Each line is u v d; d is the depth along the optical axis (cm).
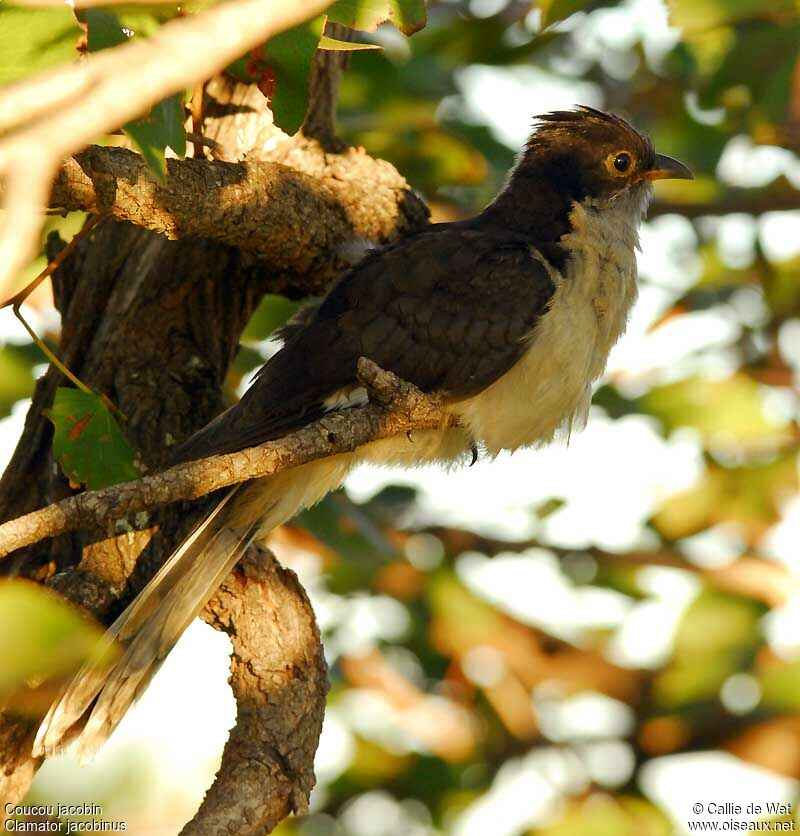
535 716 1206
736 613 1178
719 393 1215
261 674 757
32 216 262
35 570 801
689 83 1288
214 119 837
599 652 1235
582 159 963
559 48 1337
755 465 1227
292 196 791
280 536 1179
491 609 1207
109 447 732
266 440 784
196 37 281
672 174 978
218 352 845
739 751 1134
